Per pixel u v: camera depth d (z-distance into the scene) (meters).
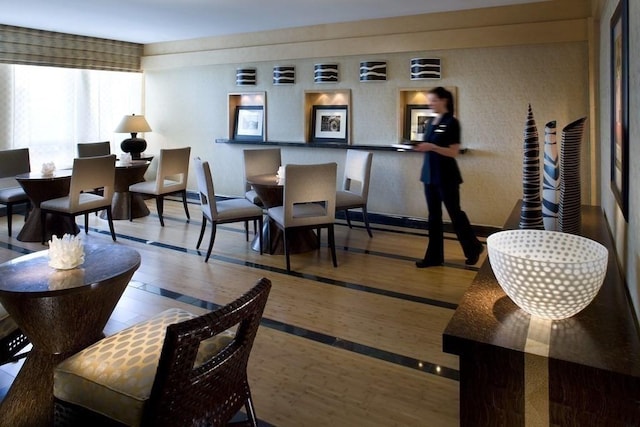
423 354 2.46
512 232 1.51
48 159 5.96
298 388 2.17
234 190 6.31
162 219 5.32
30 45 5.46
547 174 2.19
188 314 1.88
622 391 1.02
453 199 3.71
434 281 3.52
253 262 4.01
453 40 4.55
